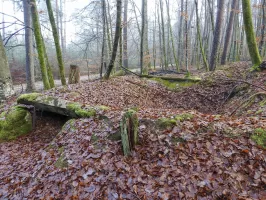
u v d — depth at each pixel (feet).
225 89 29.07
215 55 42.78
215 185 10.19
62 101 21.38
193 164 11.53
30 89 40.91
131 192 10.63
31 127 21.65
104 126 16.37
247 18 28.30
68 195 11.25
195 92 31.17
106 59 42.93
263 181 10.00
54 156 15.06
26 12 39.52
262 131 12.41
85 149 14.56
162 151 12.87
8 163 16.01
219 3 40.75
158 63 84.94
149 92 32.83
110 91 29.91
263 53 49.08
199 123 14.35
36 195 11.85
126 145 13.12
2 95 26.02
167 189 10.44
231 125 13.65
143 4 40.14
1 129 20.53
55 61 69.82
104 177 11.83
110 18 42.52
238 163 11.11
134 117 13.39
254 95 19.38
